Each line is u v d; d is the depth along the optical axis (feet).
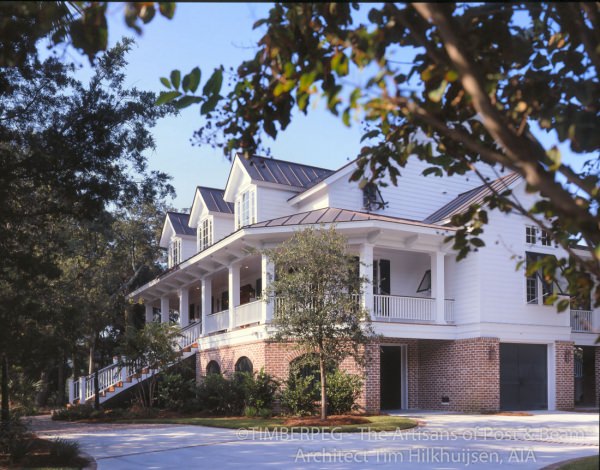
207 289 100.42
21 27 30.96
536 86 19.44
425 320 81.61
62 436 58.13
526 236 84.07
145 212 141.90
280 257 61.41
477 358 78.79
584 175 22.84
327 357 60.64
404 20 17.72
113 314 83.87
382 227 75.36
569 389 85.05
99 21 19.01
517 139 15.03
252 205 93.61
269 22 21.80
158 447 48.75
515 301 82.33
